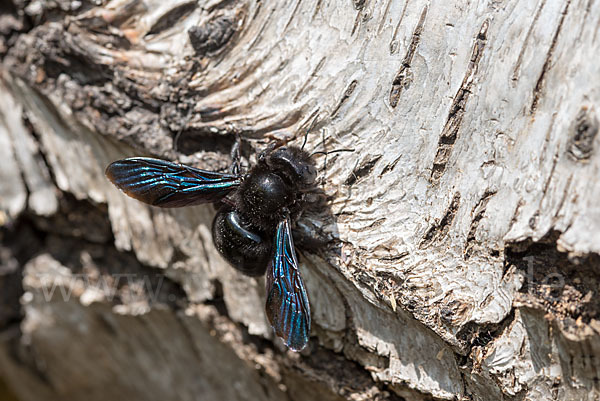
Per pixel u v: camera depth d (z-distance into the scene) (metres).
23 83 0.35
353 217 0.33
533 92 0.31
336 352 0.34
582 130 0.31
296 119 0.33
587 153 0.31
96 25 0.34
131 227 0.36
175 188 0.34
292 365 0.34
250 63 0.33
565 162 0.31
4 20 0.35
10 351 0.39
